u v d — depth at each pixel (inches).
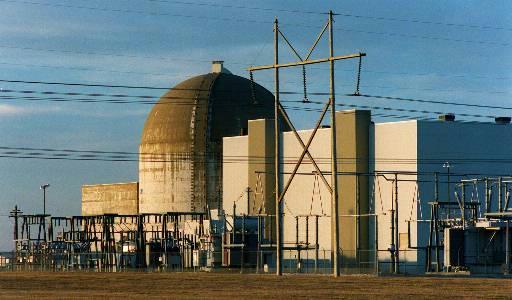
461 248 4611.2
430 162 5167.3
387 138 5290.4
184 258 5383.9
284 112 3848.4
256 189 6003.9
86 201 7632.9
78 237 6112.2
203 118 6555.1
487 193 4749.0
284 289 2930.6
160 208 6683.1
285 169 5871.1
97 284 3292.3
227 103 6579.7
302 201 5738.2
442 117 5310.0
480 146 5290.4
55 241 5940.0
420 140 5157.5
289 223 5812.0
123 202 7224.4
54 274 4377.5
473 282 3344.0
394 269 4532.5
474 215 4849.9
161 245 5526.6
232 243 5310.0
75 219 6117.1
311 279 3575.3
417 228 5093.5
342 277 3735.2
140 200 6855.3
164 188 6668.3
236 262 5315.0
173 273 4552.2
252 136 6082.7
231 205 6245.1
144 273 4576.8
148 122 6855.3
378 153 5329.7
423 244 5098.4
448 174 4926.2
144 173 6811.0
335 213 3678.6
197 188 6525.6
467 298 2527.1
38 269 5472.4
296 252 5634.8
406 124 5196.9
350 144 5398.6
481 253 4623.5
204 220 5600.4
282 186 5871.1
